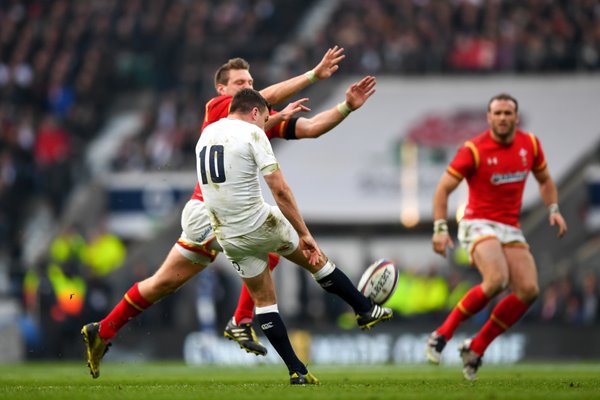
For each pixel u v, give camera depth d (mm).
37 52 96125
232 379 34781
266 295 26312
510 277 31969
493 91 82250
